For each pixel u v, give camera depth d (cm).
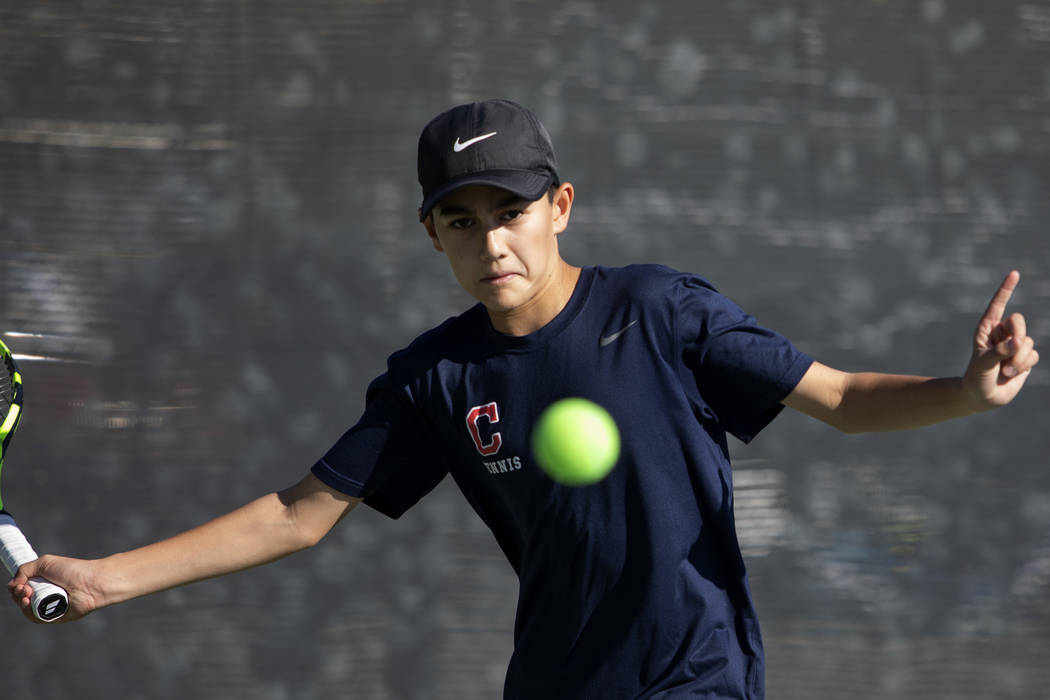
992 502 1605
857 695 1562
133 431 1573
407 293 1605
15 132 1588
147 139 1603
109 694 1545
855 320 1628
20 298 1572
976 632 1583
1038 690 1579
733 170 1627
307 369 1591
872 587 1579
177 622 1552
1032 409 1622
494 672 1557
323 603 1558
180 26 1612
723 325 704
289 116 1611
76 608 759
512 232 690
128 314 1585
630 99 1622
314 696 1548
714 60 1630
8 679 1542
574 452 693
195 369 1584
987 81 1661
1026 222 1655
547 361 711
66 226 1587
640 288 714
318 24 1617
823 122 1638
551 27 1622
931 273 1642
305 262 1602
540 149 706
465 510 1575
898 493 1597
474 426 729
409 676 1555
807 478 1591
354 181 1606
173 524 1567
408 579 1565
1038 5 1670
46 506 1555
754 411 714
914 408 668
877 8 1650
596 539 701
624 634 703
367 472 778
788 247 1627
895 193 1644
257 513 785
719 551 712
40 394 1566
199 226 1600
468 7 1616
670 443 698
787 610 1570
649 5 1627
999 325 643
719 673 697
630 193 1617
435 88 1611
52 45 1600
